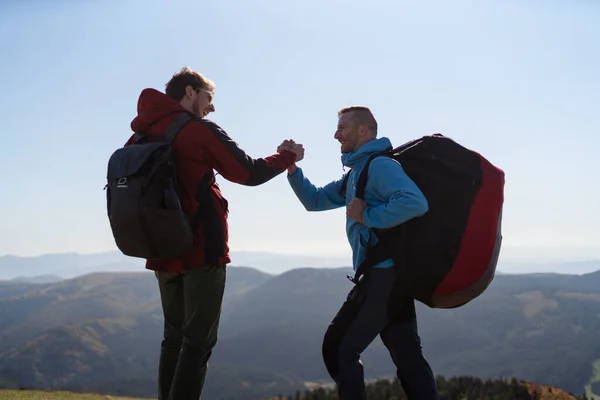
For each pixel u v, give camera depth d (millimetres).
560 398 7566
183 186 3836
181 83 4176
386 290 3793
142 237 3631
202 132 3850
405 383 4094
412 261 3777
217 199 4020
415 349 4113
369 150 4074
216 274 3938
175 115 3902
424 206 3682
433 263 3771
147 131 3934
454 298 3826
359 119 4184
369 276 3824
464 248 3764
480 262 3764
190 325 3889
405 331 4133
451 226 3791
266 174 4141
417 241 3791
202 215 3863
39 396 8719
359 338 3797
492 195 3809
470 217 3789
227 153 3879
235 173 3938
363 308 3795
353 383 3729
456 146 3922
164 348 4250
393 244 3803
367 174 3963
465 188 3811
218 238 3910
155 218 3590
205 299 3877
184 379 3822
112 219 3695
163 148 3697
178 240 3658
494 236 3781
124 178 3660
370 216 3770
